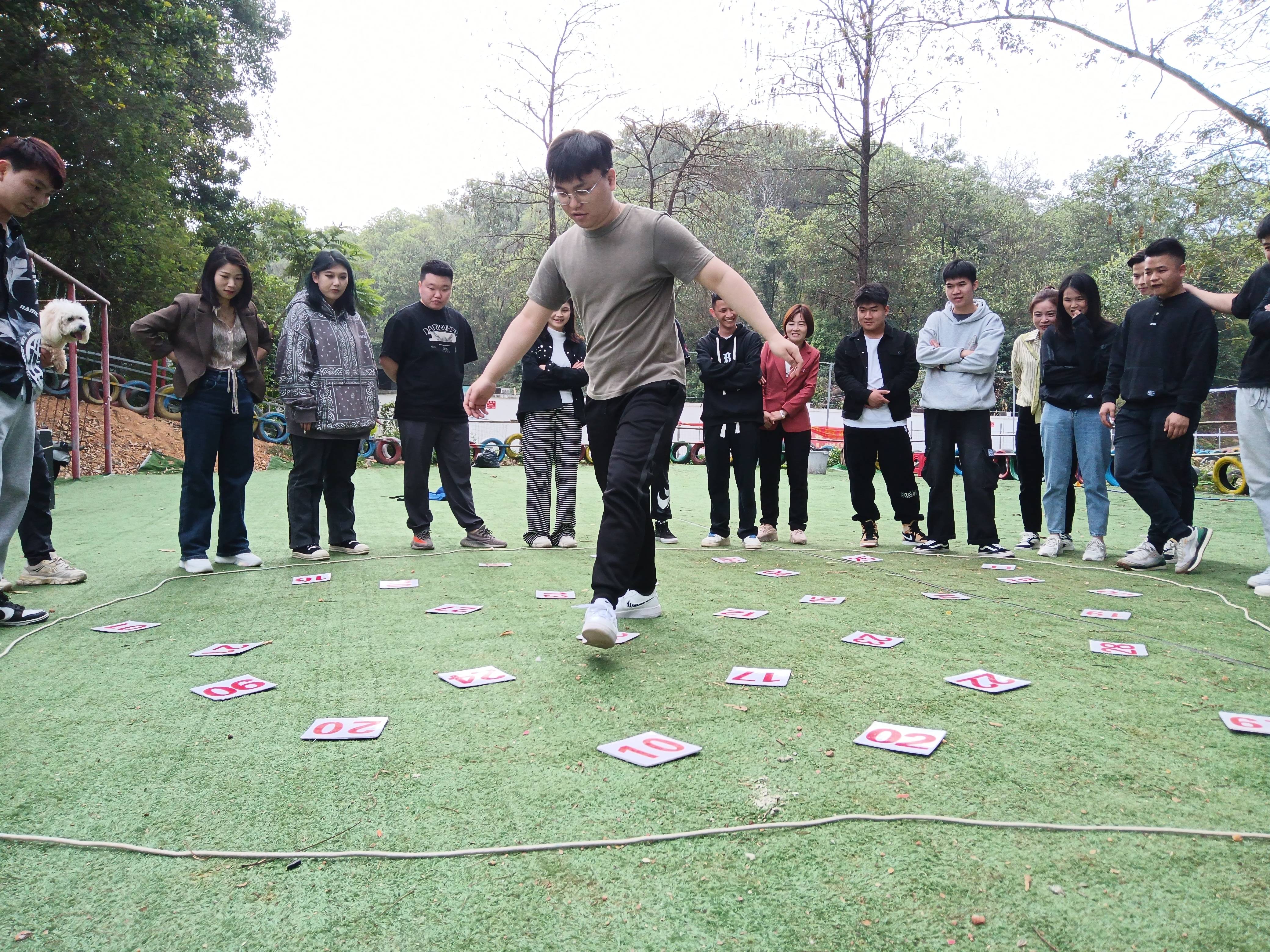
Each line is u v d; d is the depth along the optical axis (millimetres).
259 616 3107
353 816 1486
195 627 2938
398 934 1133
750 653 2547
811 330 5320
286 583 3785
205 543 4129
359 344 4645
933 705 2057
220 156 22062
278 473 11352
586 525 6340
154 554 4652
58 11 13523
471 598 3443
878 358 5168
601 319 2652
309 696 2170
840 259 30672
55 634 2848
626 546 2479
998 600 3389
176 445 13047
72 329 3625
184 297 3959
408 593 3557
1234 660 2475
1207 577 4008
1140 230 12117
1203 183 11414
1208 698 2121
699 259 2561
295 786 1611
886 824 1429
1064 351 4660
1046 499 4859
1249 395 3648
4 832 1430
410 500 4926
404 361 4844
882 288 5125
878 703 2074
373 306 23781
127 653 2602
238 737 1872
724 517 5195
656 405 2598
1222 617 3076
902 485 5234
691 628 2889
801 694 2146
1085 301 4578
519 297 22953
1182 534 4125
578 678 2295
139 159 15516
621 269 2594
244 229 22828
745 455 5109
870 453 5164
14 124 13883
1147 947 1080
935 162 36062
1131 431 4234
